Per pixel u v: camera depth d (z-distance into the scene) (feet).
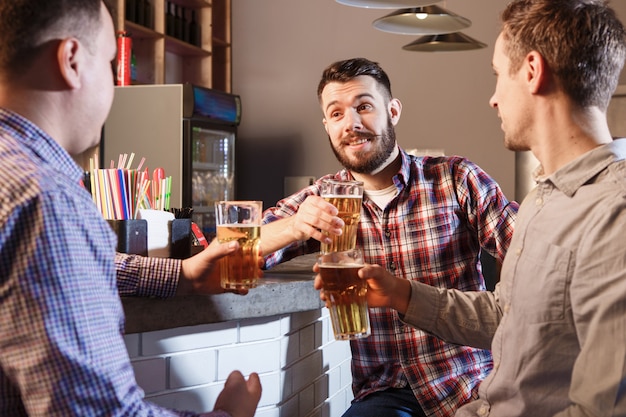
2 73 3.68
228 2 22.81
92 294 3.45
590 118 4.69
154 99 17.24
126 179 6.02
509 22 4.90
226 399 4.38
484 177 7.18
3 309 3.27
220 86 22.94
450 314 5.80
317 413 7.09
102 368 3.39
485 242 7.16
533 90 4.75
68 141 3.88
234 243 5.16
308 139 22.80
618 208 4.28
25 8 3.60
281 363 6.29
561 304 4.46
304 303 6.30
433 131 21.45
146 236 6.00
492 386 4.85
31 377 3.27
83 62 3.80
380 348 6.98
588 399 4.16
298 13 22.75
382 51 21.89
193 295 5.49
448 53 21.26
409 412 6.81
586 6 4.65
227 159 19.61
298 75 22.82
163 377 5.55
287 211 7.54
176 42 19.80
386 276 5.77
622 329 4.10
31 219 3.29
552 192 4.75
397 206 7.17
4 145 3.51
